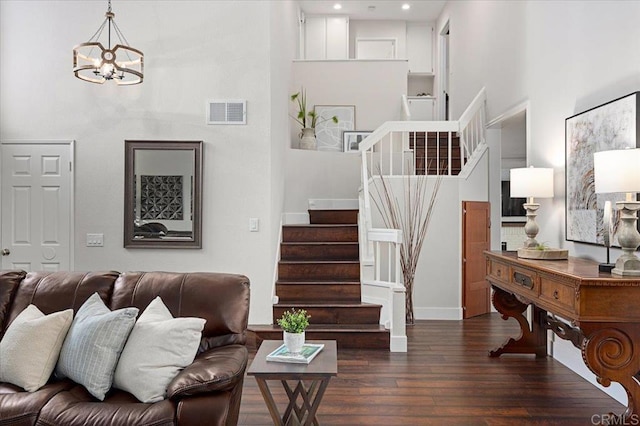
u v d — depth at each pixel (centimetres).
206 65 496
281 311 493
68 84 492
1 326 281
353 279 541
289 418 275
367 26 1062
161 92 494
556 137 443
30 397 228
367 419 308
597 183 283
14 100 494
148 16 494
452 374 393
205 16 496
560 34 435
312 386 285
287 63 704
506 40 577
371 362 423
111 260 494
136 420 209
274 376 236
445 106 1010
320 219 662
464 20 791
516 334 520
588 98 385
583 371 385
